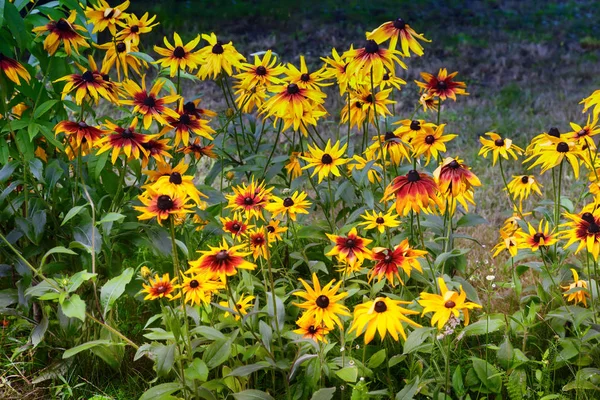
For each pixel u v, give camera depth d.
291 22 12.97
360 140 6.82
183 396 2.90
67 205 3.43
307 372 2.83
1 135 3.26
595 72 10.55
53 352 3.43
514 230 3.52
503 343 3.02
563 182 5.90
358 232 3.78
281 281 3.45
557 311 3.26
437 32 12.87
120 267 3.39
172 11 12.90
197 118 3.36
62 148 3.16
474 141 7.09
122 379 3.24
